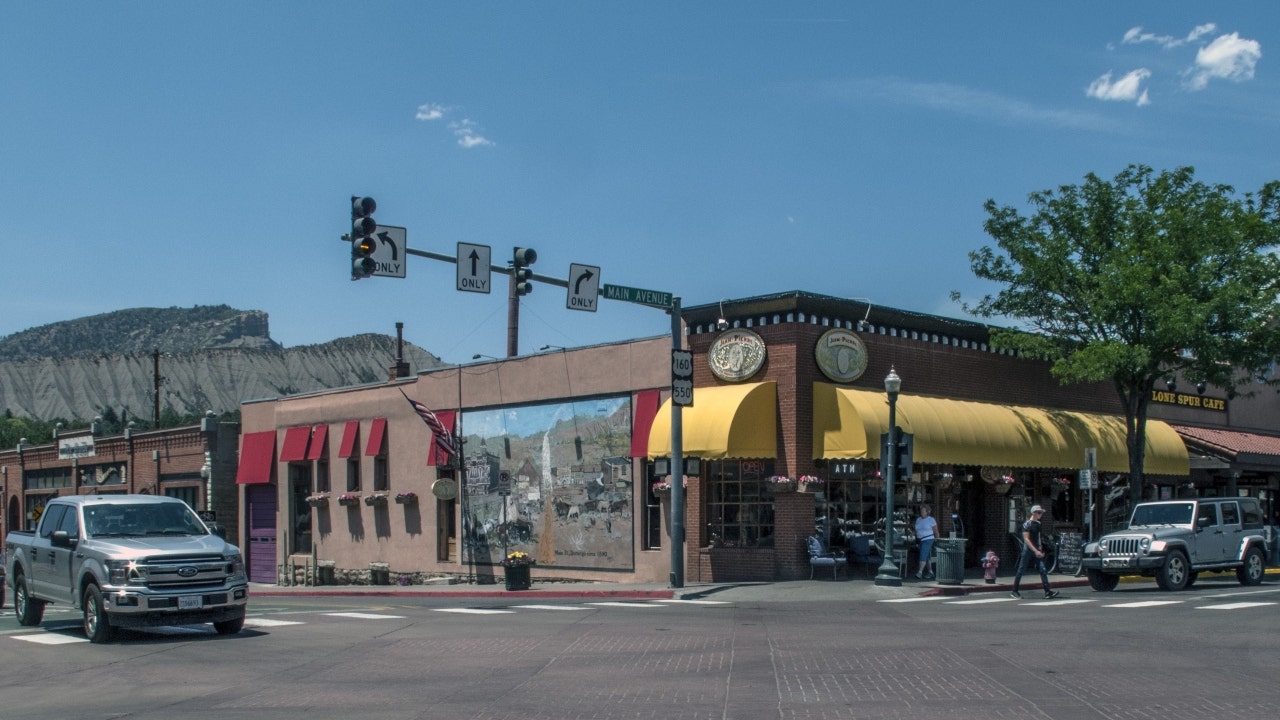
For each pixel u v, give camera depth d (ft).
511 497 110.42
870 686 38.45
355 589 112.47
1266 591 79.25
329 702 37.60
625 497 99.09
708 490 93.30
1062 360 98.17
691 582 92.02
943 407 93.04
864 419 85.61
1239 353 96.58
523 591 91.97
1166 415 122.93
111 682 43.52
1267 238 96.99
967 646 48.67
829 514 89.71
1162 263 95.55
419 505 121.90
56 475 194.18
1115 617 60.64
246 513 148.15
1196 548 82.99
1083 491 108.68
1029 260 98.94
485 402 114.52
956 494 99.19
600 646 50.44
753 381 90.17
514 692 38.70
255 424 148.05
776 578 87.66
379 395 128.67
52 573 60.44
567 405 105.50
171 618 53.98
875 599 75.92
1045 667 42.24
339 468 133.18
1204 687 37.60
